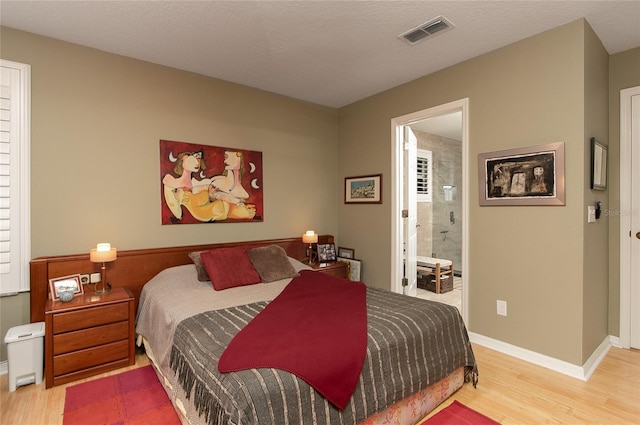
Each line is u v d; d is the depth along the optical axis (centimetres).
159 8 214
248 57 285
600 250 262
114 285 273
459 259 606
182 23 232
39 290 240
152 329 231
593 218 244
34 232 245
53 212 252
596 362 246
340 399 138
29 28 237
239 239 349
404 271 374
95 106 269
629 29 240
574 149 230
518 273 261
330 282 270
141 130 290
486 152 279
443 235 572
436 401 194
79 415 186
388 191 369
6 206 234
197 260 287
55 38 252
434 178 552
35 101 245
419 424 179
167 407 194
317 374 136
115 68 278
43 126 247
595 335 252
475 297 290
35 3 207
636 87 266
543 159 244
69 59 258
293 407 127
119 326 240
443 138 569
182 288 254
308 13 220
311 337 161
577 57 228
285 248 379
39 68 246
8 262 235
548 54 242
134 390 212
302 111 401
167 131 304
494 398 204
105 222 274
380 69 312
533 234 252
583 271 228
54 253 252
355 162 410
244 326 180
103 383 220
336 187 436
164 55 281
